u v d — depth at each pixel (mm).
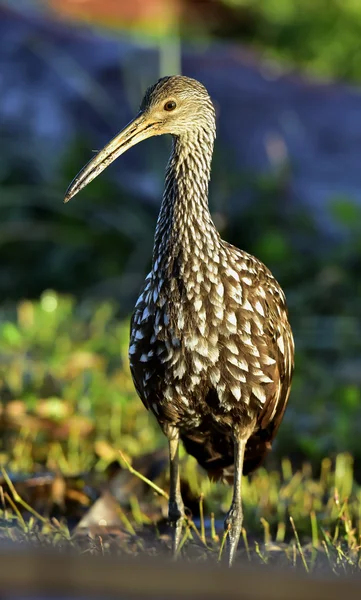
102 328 16234
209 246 9258
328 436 13258
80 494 10742
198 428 9922
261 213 19984
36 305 16641
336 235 19750
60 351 14734
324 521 10562
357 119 22125
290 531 10617
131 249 20172
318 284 18484
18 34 23281
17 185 20953
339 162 21453
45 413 12375
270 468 12875
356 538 10141
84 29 24266
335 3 32781
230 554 9320
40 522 10352
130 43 23219
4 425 12359
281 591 4574
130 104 22172
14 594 4645
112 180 20750
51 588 4652
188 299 9172
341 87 22984
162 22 32500
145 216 20391
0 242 20062
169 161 9711
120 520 10414
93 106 22125
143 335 9414
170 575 4641
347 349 16812
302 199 20422
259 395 9469
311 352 16844
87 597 4629
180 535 9594
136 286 19109
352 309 18250
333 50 31562
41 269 19984
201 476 11984
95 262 20000
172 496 9789
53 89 22406
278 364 9742
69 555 4754
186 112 9664
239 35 33438
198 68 23000
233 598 4574
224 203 19750
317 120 22062
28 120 22016
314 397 14719
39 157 21266
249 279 9492
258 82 22672
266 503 11250
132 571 4633
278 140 21375
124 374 14227
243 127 21906
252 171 20719
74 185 9773
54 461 11945
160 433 13086
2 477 10586
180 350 9227
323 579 4598
